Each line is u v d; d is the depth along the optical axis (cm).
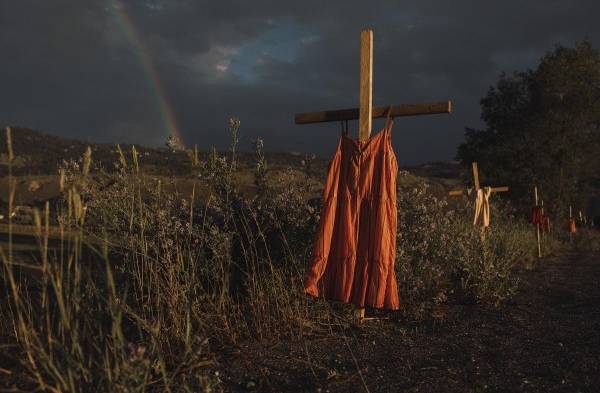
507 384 414
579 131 2542
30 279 576
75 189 306
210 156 596
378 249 524
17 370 374
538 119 2586
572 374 437
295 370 433
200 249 571
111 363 330
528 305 726
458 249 791
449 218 855
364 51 584
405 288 660
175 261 555
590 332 579
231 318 533
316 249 537
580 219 2616
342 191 545
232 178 621
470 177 2759
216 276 548
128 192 504
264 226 615
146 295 502
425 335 557
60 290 297
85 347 364
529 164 2581
